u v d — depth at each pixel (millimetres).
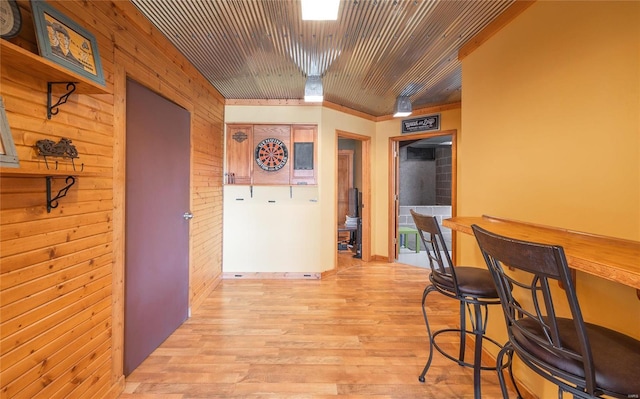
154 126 1986
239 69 2672
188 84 2518
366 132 4379
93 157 1419
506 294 1009
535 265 771
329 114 3801
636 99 1076
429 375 1767
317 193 3672
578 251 923
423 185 6648
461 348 1847
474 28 1945
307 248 3680
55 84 1184
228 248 3629
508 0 1650
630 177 1094
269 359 1914
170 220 2217
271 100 3607
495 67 1833
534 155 1529
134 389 1625
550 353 842
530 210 1553
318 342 2129
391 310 2703
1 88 983
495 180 1825
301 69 2678
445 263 4352
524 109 1600
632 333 1064
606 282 1154
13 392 1036
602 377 741
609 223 1162
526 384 1565
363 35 2057
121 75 1624
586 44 1255
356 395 1591
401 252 5195
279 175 3584
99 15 1440
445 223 1717
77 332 1325
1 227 1000
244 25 1941
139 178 1825
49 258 1182
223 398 1562
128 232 1718
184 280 2445
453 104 3850
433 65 2580
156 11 1777
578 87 1291
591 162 1235
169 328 2203
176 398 1560
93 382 1419
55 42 1105
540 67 1493
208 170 3053
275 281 3523
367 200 4484
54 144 1163
